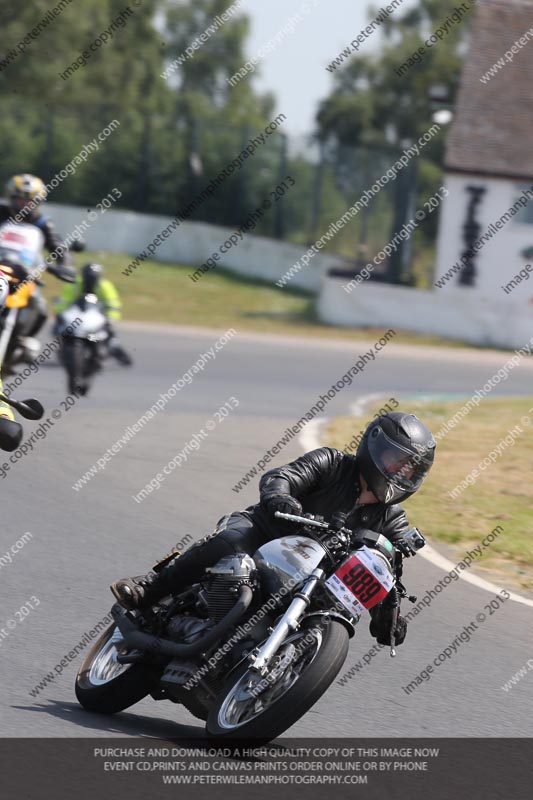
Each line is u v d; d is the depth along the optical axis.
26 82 128.62
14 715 17.75
